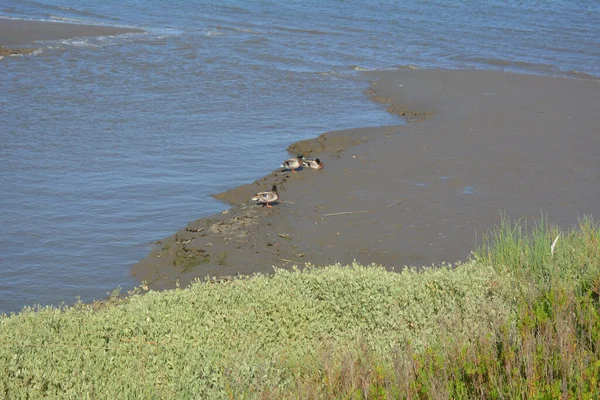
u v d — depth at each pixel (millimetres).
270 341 13711
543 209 24203
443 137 33156
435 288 15008
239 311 14094
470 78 46688
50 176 28094
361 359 10906
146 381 11266
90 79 46031
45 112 37906
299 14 75062
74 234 22828
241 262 20484
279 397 10344
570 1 83750
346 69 51156
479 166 28797
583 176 27516
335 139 33250
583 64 51656
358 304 14617
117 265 20797
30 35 60688
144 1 83312
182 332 13258
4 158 30156
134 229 23266
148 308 14078
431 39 62156
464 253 20984
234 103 40812
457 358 10227
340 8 78625
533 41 60500
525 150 30906
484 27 67000
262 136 34312
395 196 25625
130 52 54844
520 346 9875
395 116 38812
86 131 34531
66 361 11875
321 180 27500
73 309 14305
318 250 21281
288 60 53531
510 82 45188
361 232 22531
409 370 10023
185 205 25312
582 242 17141
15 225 23391
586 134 33312
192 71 49062
